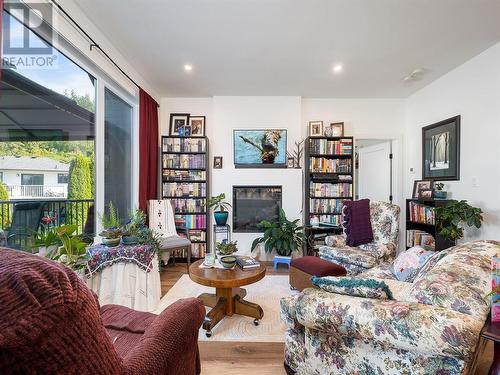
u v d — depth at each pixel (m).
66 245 1.75
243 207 4.06
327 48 2.67
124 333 1.23
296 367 1.38
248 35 2.45
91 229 2.51
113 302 2.12
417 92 3.91
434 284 1.04
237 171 3.98
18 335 0.46
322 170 4.00
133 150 3.42
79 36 2.08
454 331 0.85
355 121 4.21
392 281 1.56
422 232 3.44
